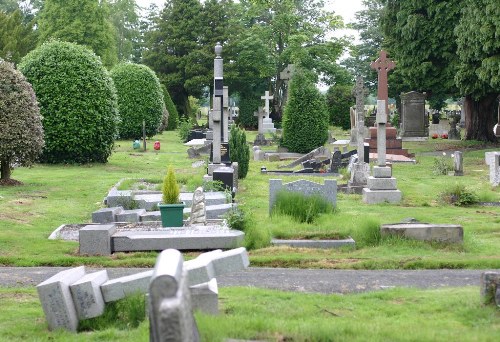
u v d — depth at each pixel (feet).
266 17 261.03
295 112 133.59
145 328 24.77
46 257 43.83
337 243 46.93
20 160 78.64
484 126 148.46
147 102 163.73
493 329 25.00
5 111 76.79
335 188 57.06
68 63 102.17
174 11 244.01
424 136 161.68
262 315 27.27
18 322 27.35
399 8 147.43
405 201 71.05
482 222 57.52
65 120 101.60
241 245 46.39
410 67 145.69
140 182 85.15
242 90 248.11
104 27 242.99
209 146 123.95
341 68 242.99
